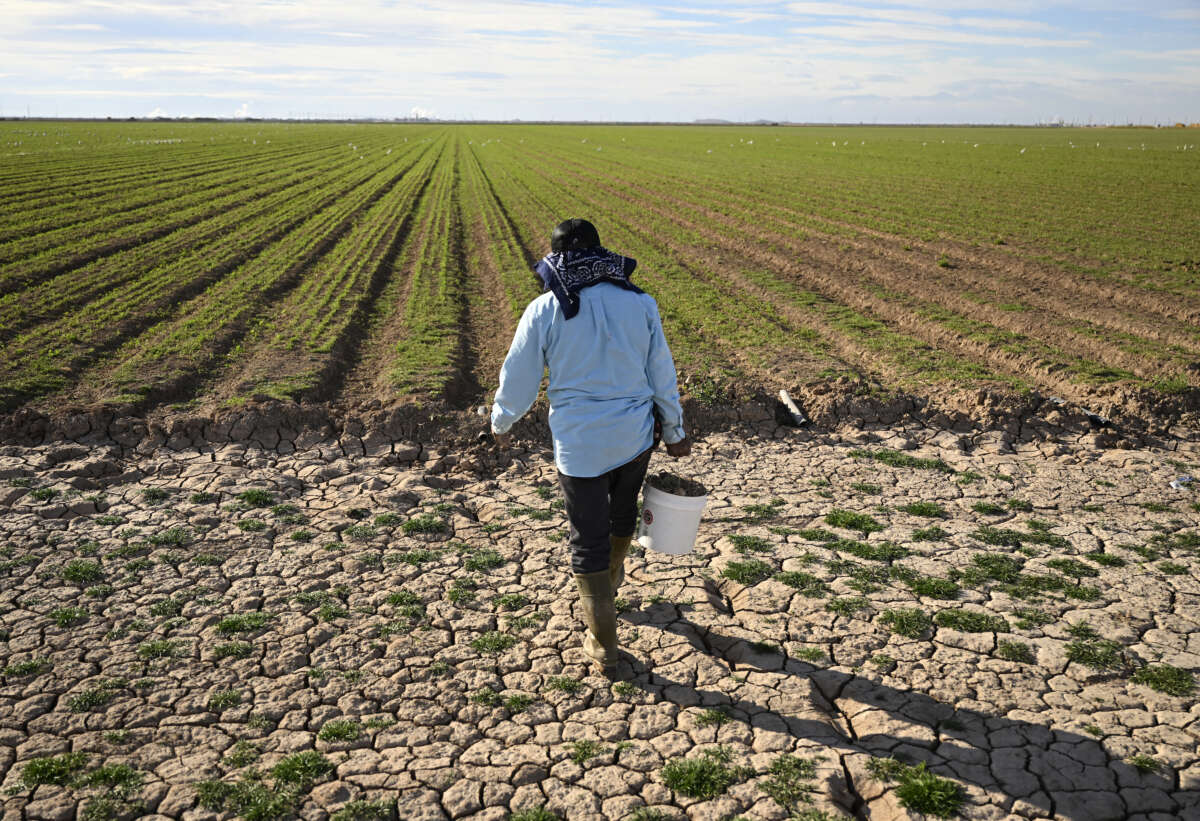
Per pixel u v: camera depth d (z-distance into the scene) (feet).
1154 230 74.38
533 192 114.83
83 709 13.12
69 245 61.93
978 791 11.42
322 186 118.83
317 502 22.17
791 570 18.20
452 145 260.62
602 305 12.76
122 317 41.45
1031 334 42.32
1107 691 13.75
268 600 16.78
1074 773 11.75
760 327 42.70
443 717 13.20
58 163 136.05
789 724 12.94
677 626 15.97
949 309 48.26
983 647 15.08
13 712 13.03
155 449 25.44
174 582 17.39
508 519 21.24
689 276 57.47
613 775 11.83
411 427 27.22
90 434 25.98
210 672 14.26
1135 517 21.56
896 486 23.93
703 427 29.12
